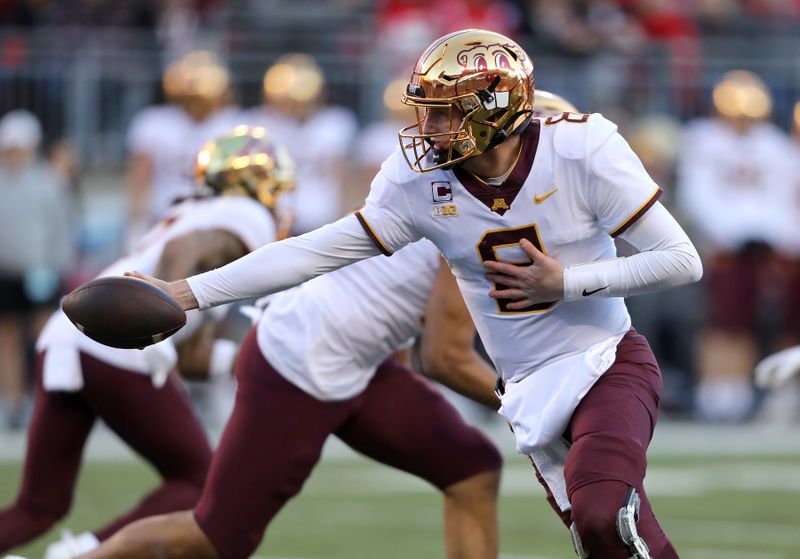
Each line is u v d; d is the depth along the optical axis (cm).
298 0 4312
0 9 4097
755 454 3244
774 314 3703
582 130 1291
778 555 2081
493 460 1574
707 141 3697
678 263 1278
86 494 2627
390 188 1321
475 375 1523
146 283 1288
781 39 4153
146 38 4050
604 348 1341
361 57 3991
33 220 3481
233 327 3139
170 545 1506
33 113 3962
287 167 1739
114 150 3944
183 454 1725
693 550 2127
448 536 1572
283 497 1542
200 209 1698
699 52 4047
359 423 1570
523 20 4091
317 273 1334
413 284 1540
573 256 1318
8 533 1730
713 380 3731
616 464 1252
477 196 1297
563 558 2050
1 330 3497
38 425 1747
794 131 3844
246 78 4019
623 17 4116
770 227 3681
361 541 2192
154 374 1659
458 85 1266
